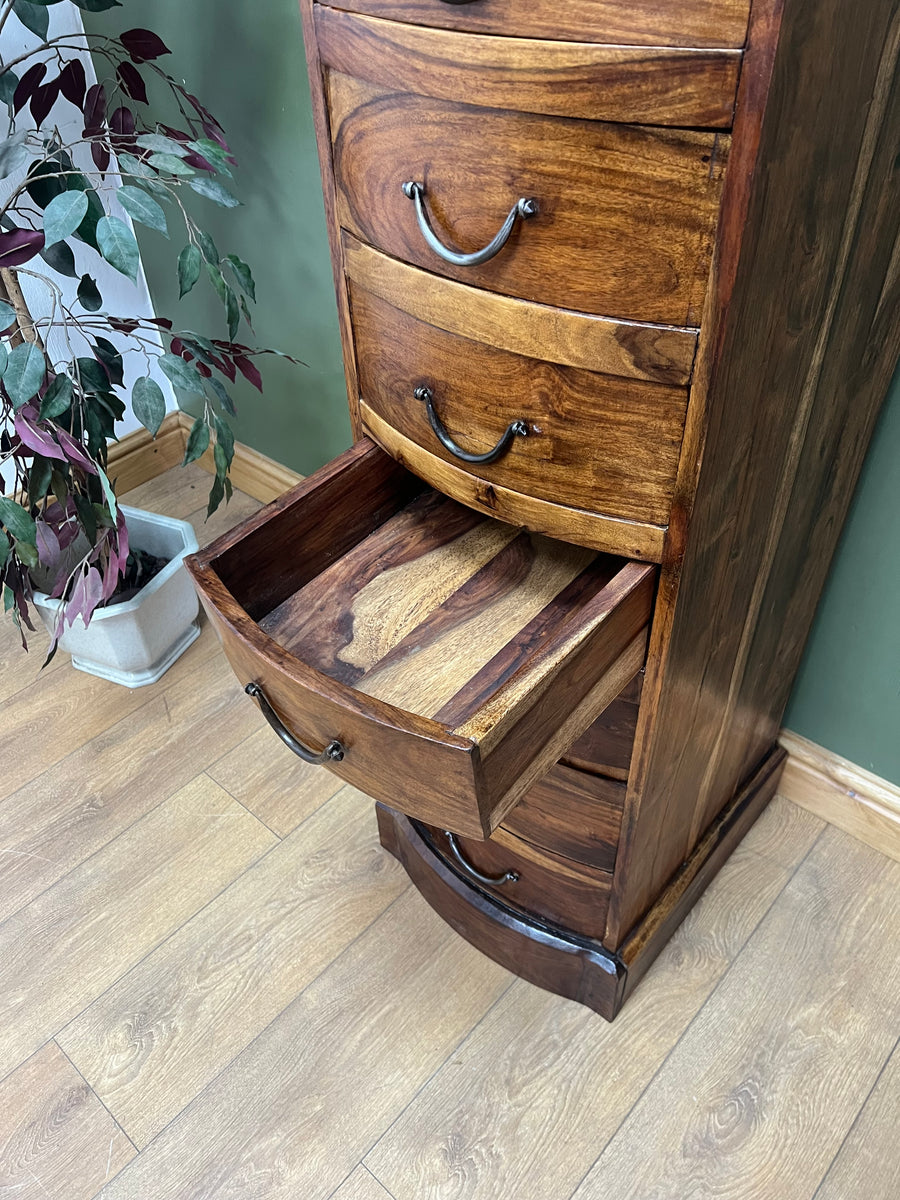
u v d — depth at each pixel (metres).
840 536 1.05
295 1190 0.96
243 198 1.37
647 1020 1.08
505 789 0.65
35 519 1.26
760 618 0.93
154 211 0.98
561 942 1.04
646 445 0.65
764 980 1.11
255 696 0.72
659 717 0.80
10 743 1.40
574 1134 1.00
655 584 0.72
